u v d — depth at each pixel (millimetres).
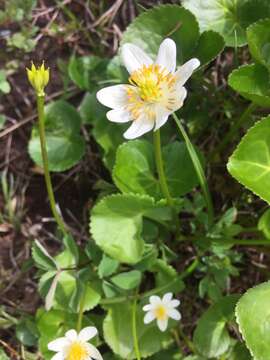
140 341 132
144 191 134
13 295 148
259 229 129
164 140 145
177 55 141
